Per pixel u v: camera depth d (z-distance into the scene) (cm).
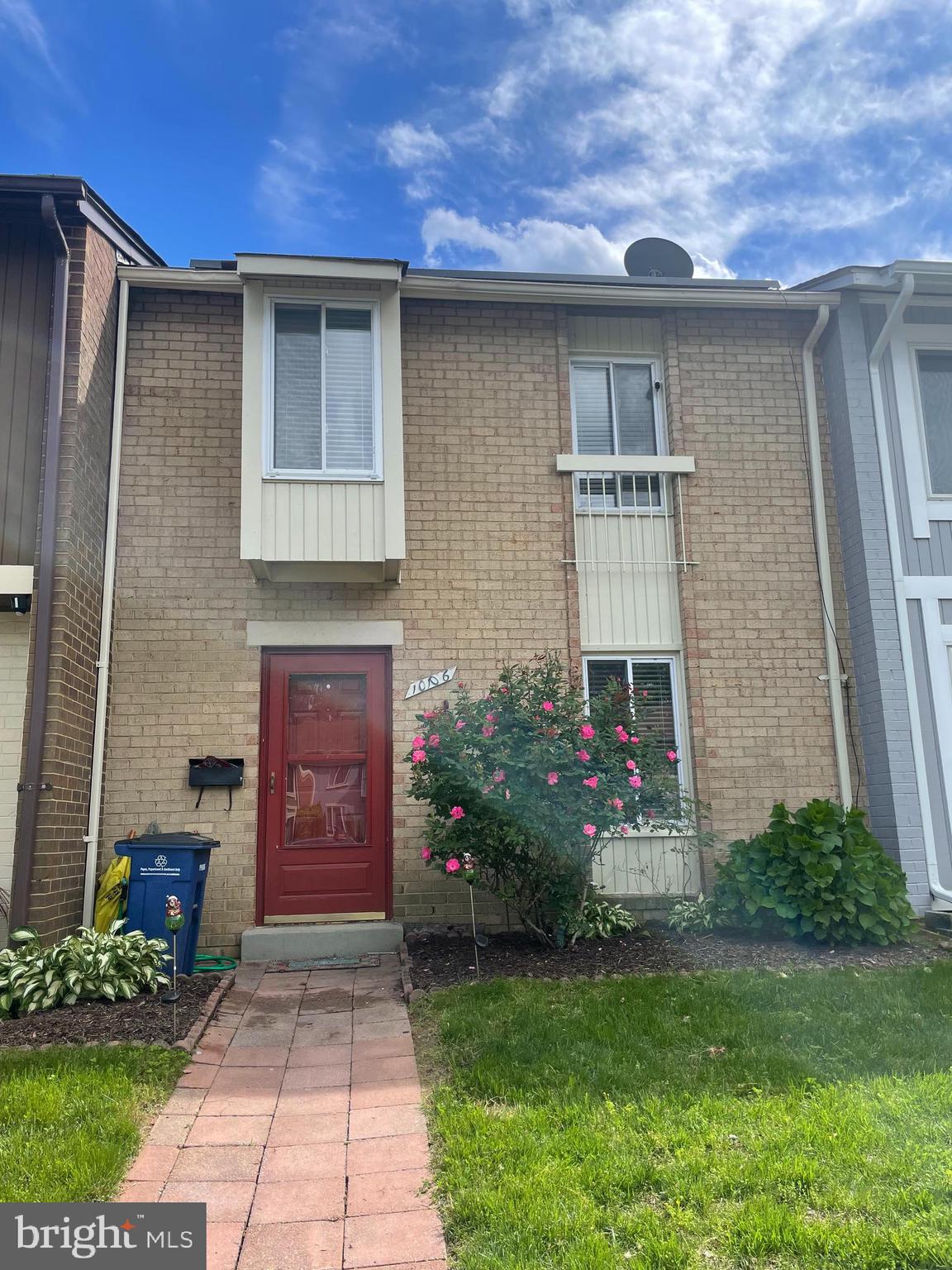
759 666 873
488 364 895
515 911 782
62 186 717
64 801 692
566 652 850
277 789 804
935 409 931
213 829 776
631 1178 346
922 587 870
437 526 855
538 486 877
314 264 800
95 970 586
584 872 714
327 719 827
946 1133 378
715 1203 332
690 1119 397
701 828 806
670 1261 295
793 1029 510
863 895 699
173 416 834
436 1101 434
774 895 713
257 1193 355
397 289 829
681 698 874
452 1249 313
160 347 843
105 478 801
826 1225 312
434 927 784
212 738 789
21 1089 425
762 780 852
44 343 748
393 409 806
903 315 933
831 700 873
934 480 913
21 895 644
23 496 723
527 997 575
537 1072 455
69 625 699
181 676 795
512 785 656
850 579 896
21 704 725
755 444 916
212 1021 570
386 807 815
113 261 822
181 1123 420
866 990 578
